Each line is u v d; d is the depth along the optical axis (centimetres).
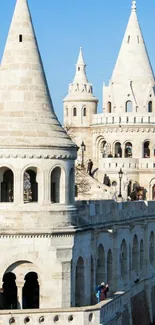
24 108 5381
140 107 13612
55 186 5381
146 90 13662
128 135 13512
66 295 5297
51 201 5331
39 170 5250
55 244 5247
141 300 7425
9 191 5556
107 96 13825
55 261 5247
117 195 11569
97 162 14000
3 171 5366
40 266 5231
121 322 6153
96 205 6088
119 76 13738
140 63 13725
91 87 14625
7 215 5194
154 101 13662
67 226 5325
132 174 13175
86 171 12838
